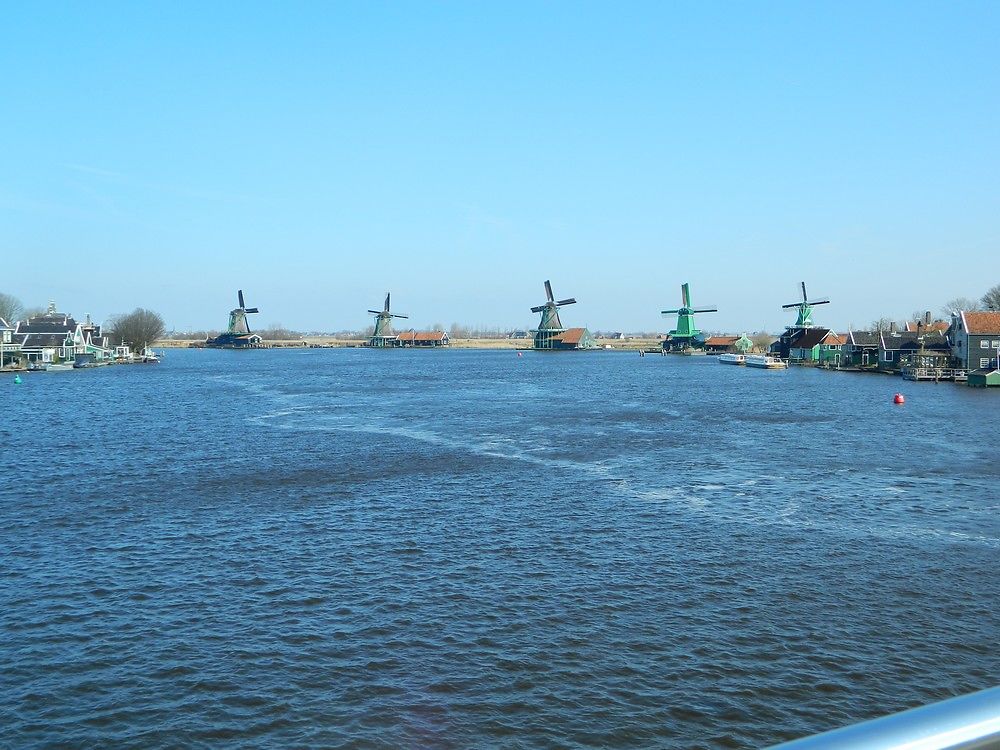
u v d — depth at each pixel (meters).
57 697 18.06
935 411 72.19
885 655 19.98
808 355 161.38
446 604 23.17
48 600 23.48
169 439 54.75
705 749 16.19
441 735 16.62
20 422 64.31
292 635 21.11
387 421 65.31
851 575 25.55
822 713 17.45
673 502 35.25
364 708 17.64
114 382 112.81
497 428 60.56
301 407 77.12
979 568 26.19
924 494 36.91
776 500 35.66
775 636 21.05
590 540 29.34
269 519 32.34
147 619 22.14
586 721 17.14
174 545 28.77
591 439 54.50
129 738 16.53
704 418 67.19
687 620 22.06
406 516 32.81
